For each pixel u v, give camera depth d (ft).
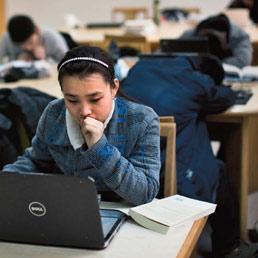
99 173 4.83
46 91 9.51
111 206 4.92
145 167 4.97
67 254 4.07
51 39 13.70
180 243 4.15
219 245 8.14
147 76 8.04
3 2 24.11
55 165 5.52
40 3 24.43
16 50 13.57
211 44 11.97
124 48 12.75
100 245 4.07
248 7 18.89
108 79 4.71
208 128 9.32
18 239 4.28
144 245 4.13
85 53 4.63
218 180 7.77
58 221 4.06
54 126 5.21
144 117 5.07
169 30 16.61
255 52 14.51
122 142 5.03
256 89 9.87
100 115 4.72
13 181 4.00
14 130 7.51
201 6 23.45
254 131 9.73
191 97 7.83
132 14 22.34
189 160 7.41
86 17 24.45
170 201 4.80
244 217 8.75
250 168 9.93
